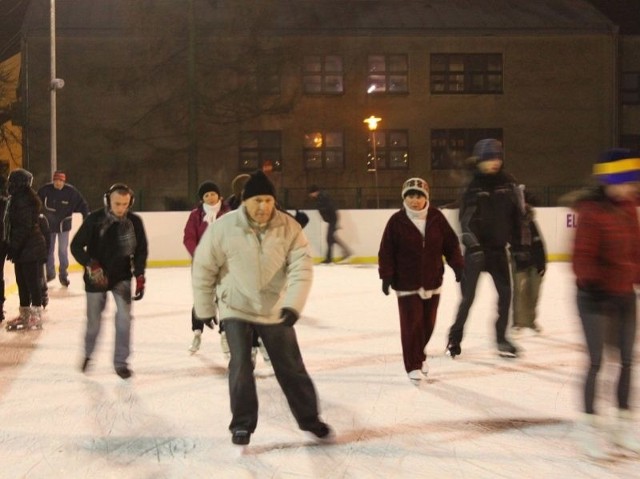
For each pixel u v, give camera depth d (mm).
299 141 32250
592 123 33156
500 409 5480
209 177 31719
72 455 4594
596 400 4477
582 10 34500
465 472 4191
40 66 31281
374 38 32406
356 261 18828
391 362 7180
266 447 4676
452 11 34094
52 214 13281
